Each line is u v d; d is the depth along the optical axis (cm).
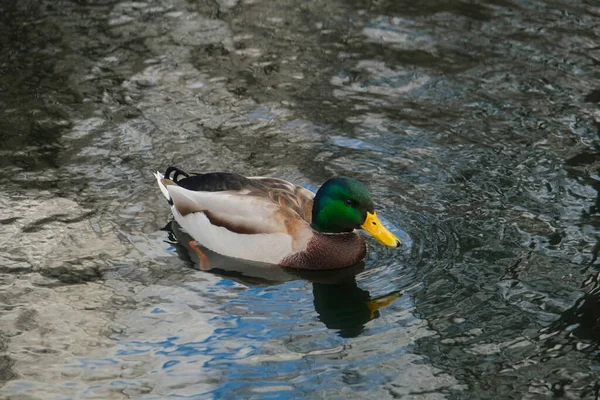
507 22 1809
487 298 1088
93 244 1187
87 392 933
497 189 1312
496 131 1462
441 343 1012
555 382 947
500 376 958
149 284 1117
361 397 929
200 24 1797
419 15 1844
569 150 1406
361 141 1439
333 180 1158
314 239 1163
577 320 1043
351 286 1130
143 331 1032
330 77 1627
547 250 1176
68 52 1675
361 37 1759
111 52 1683
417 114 1516
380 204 1280
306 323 1054
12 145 1398
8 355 986
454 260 1163
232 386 945
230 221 1166
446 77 1625
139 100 1537
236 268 1163
